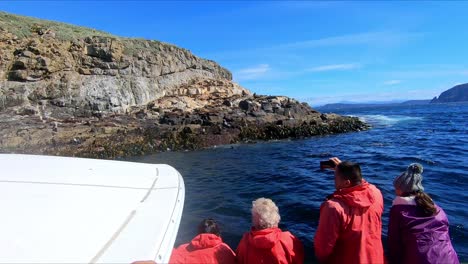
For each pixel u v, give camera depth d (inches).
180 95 1428.4
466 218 283.4
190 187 453.4
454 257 131.9
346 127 1179.3
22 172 131.8
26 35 1218.0
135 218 105.3
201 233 140.5
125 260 84.8
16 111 1045.8
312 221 298.7
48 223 95.7
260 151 792.9
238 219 315.9
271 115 1165.7
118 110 1212.5
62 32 1300.4
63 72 1183.6
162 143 863.1
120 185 128.4
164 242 95.0
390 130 1205.7
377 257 126.6
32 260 81.0
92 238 91.7
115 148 797.9
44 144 792.9
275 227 131.8
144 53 1397.6
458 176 438.6
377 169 518.3
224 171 563.2
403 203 136.4
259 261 128.0
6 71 1112.2
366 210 127.4
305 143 914.1
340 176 132.7
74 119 1057.5
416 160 580.4
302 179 467.2
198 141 894.4
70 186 121.3
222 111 1154.7
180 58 1601.9
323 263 133.7
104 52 1273.4
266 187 432.1
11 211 100.1
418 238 130.8
